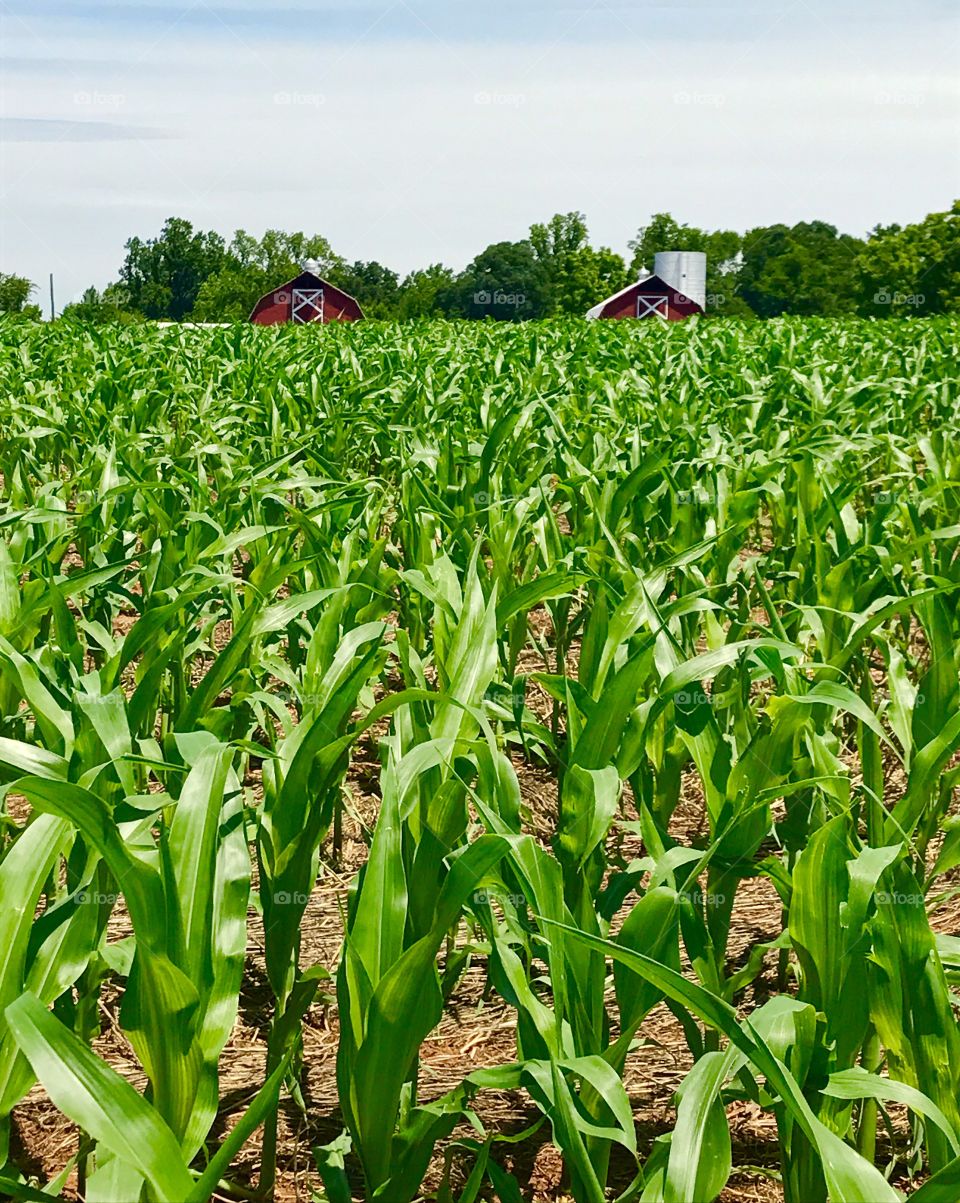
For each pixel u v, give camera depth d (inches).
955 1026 84.5
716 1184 72.9
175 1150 61.4
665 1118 117.6
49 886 129.4
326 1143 113.8
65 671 138.3
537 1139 115.5
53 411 406.6
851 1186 64.0
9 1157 110.2
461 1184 109.2
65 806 68.6
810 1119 66.9
